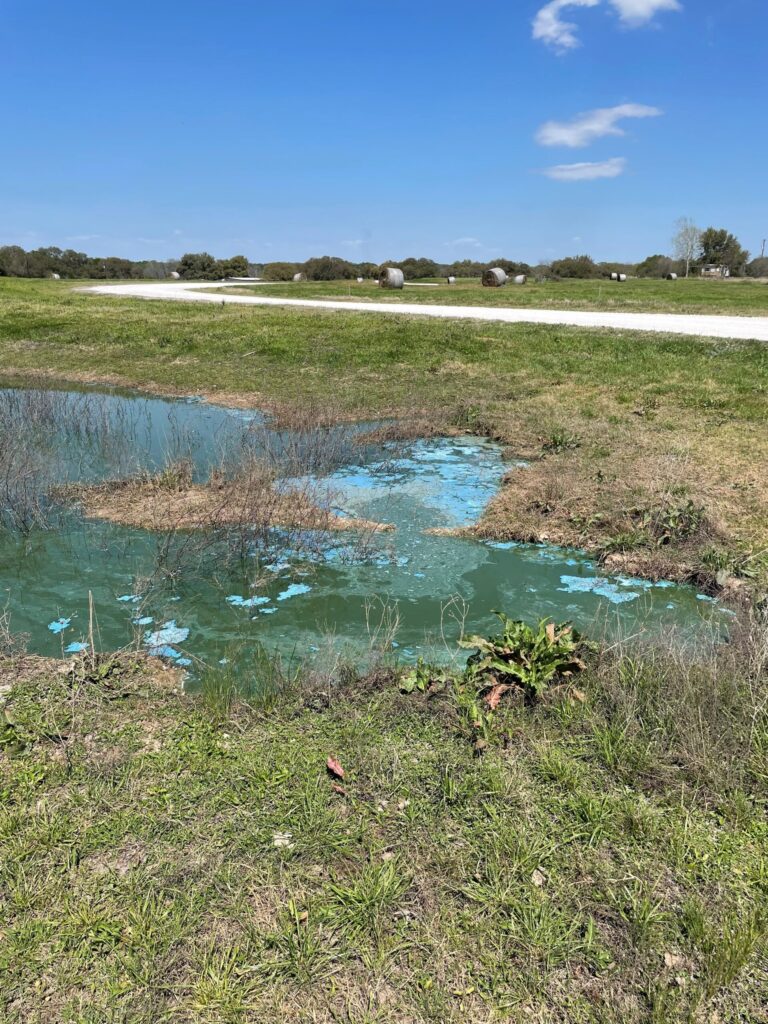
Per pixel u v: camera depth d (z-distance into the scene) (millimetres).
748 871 2445
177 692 3646
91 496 7117
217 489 7195
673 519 5781
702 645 4043
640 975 2115
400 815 2707
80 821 2686
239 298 27984
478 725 3211
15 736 3189
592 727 3229
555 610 4852
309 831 2629
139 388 13023
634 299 26578
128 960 2141
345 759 3049
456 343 14922
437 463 8250
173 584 5250
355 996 2053
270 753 3084
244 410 11258
